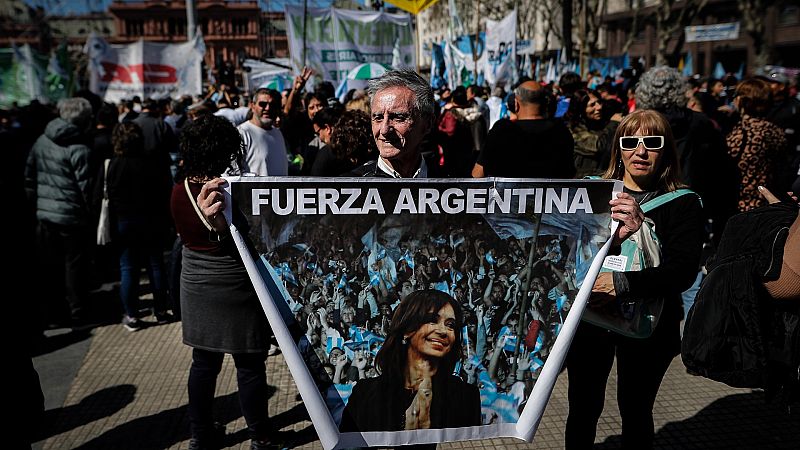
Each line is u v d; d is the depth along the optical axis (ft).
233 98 33.94
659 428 10.99
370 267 5.93
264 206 5.77
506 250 6.09
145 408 12.19
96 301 19.03
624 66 67.51
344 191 5.81
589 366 8.07
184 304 9.64
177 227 9.53
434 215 5.95
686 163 12.93
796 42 92.94
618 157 8.32
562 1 69.46
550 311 6.21
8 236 6.50
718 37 72.90
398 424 6.13
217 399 12.48
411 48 32.37
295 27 30.32
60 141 15.81
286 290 5.87
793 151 19.36
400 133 6.64
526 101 12.87
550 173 12.73
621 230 6.19
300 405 12.13
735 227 6.84
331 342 5.96
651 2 107.96
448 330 6.09
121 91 43.68
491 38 39.55
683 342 6.95
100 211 16.71
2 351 6.26
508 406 6.27
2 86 53.26
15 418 6.39
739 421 11.19
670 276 7.27
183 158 9.41
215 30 244.42
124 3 244.63
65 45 54.54
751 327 6.37
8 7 187.93
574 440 8.22
